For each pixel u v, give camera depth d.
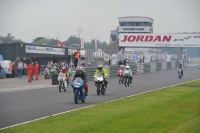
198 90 37.97
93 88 42.00
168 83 49.56
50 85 47.59
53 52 77.25
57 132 15.55
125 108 23.39
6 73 63.19
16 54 69.38
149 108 23.38
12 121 19.00
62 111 22.80
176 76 65.81
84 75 27.98
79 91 27.19
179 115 20.45
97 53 61.34
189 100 28.25
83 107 24.59
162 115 20.38
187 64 116.12
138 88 41.41
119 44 105.00
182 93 34.53
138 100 28.30
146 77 63.19
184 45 100.25
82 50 69.31
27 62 69.38
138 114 20.67
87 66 58.16
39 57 75.00
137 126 16.92
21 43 69.88
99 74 34.16
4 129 16.33
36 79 57.34
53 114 21.47
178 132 15.47
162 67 86.94
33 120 19.03
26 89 41.22
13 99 30.14
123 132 15.54
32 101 28.59
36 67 57.19
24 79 58.88
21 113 21.95
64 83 37.84
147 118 19.28
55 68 60.53
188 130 15.88
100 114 20.72
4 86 45.50
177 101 27.53
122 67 50.03
